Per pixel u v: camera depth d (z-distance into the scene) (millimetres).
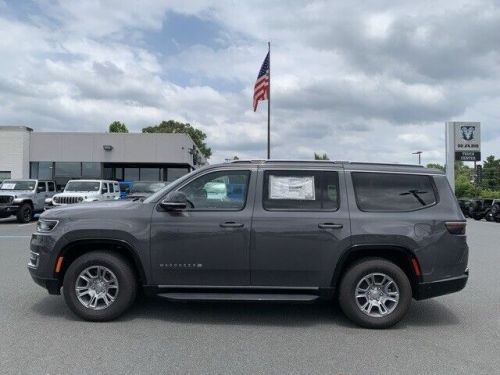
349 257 5934
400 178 6059
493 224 26344
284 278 5844
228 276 5852
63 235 5855
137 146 38188
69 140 37906
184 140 38406
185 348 5004
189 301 6398
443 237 5848
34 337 5293
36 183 22516
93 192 21328
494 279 8938
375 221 5828
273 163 6098
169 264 5832
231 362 4625
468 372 4449
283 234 5801
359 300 5848
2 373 4277
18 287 7664
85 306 5875
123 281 5871
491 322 6160
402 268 6078
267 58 25781
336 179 6012
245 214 5855
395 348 5109
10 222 21750
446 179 6125
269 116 25953
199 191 6000
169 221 5840
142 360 4641
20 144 37219
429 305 7016
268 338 5391
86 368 4418
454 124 46281
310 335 5523
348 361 4703
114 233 5820
